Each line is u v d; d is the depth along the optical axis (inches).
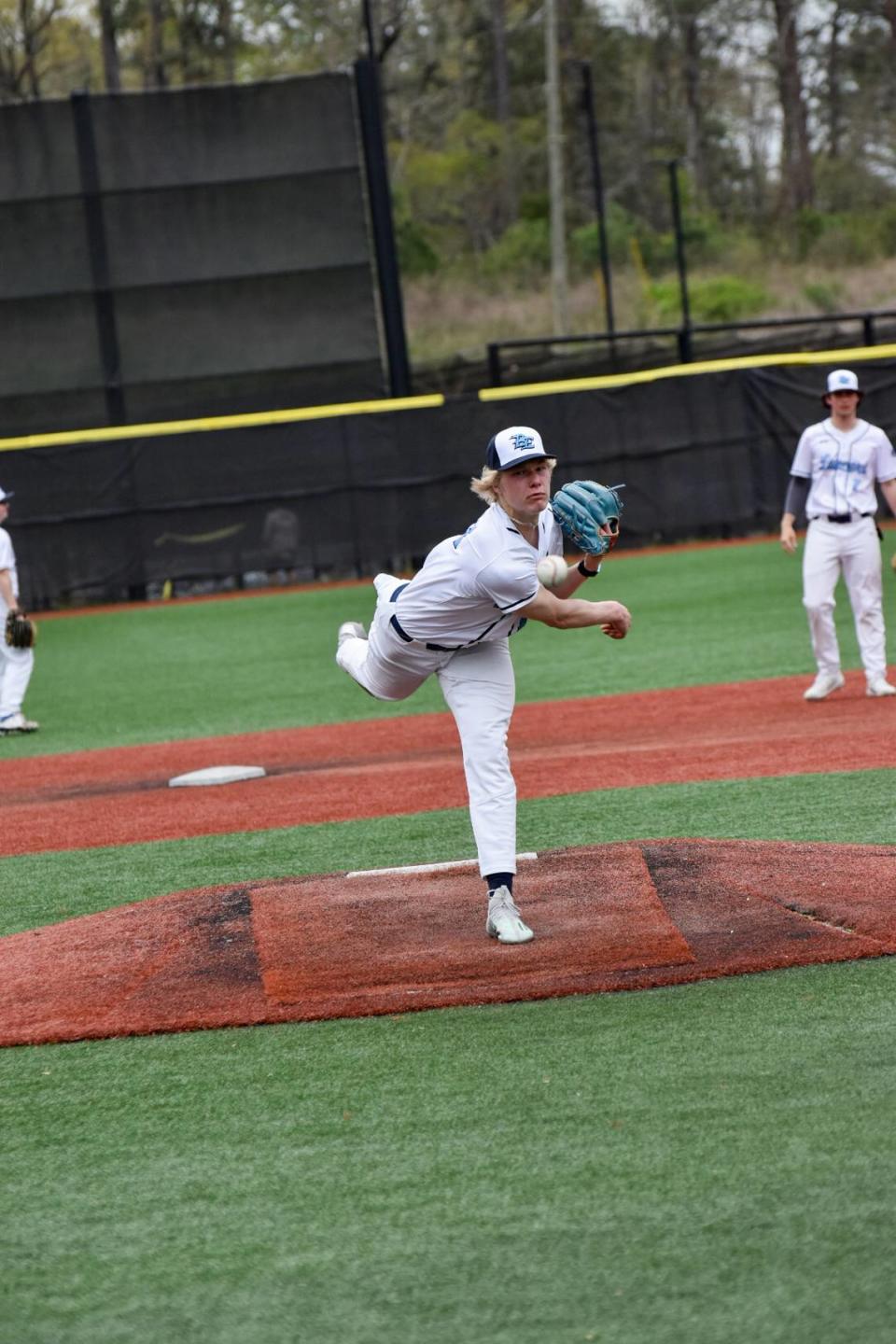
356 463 2731.3
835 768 877.2
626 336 2930.6
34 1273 354.9
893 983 504.7
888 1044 452.4
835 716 1074.1
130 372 2738.7
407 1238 358.0
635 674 1439.5
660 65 6299.2
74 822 916.0
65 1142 430.6
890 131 6250.0
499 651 581.6
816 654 1155.3
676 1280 329.4
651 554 2669.8
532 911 605.3
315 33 5753.0
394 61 5743.1
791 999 497.4
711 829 755.4
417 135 5787.4
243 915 621.6
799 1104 414.3
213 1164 408.2
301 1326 323.9
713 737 1042.7
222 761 1138.7
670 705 1232.2
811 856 646.5
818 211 6067.9
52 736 1331.2
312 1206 378.3
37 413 2746.1
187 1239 366.6
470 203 5644.7
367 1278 341.1
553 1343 310.0
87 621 2482.8
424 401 2714.1
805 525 2778.1
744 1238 344.8
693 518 2785.4
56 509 2721.5
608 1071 450.0
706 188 6323.8
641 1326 313.4
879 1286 320.8
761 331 4434.1
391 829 820.6
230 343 2741.1
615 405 2753.4
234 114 2689.5
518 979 533.3
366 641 656.4
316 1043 493.4
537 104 5895.7
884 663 1144.2
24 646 1336.1
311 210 2716.5
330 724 1296.8
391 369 2802.7
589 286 4948.3
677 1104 421.4
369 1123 426.9
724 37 6250.0
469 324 4810.5
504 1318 320.8
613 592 2161.7
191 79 5679.1
